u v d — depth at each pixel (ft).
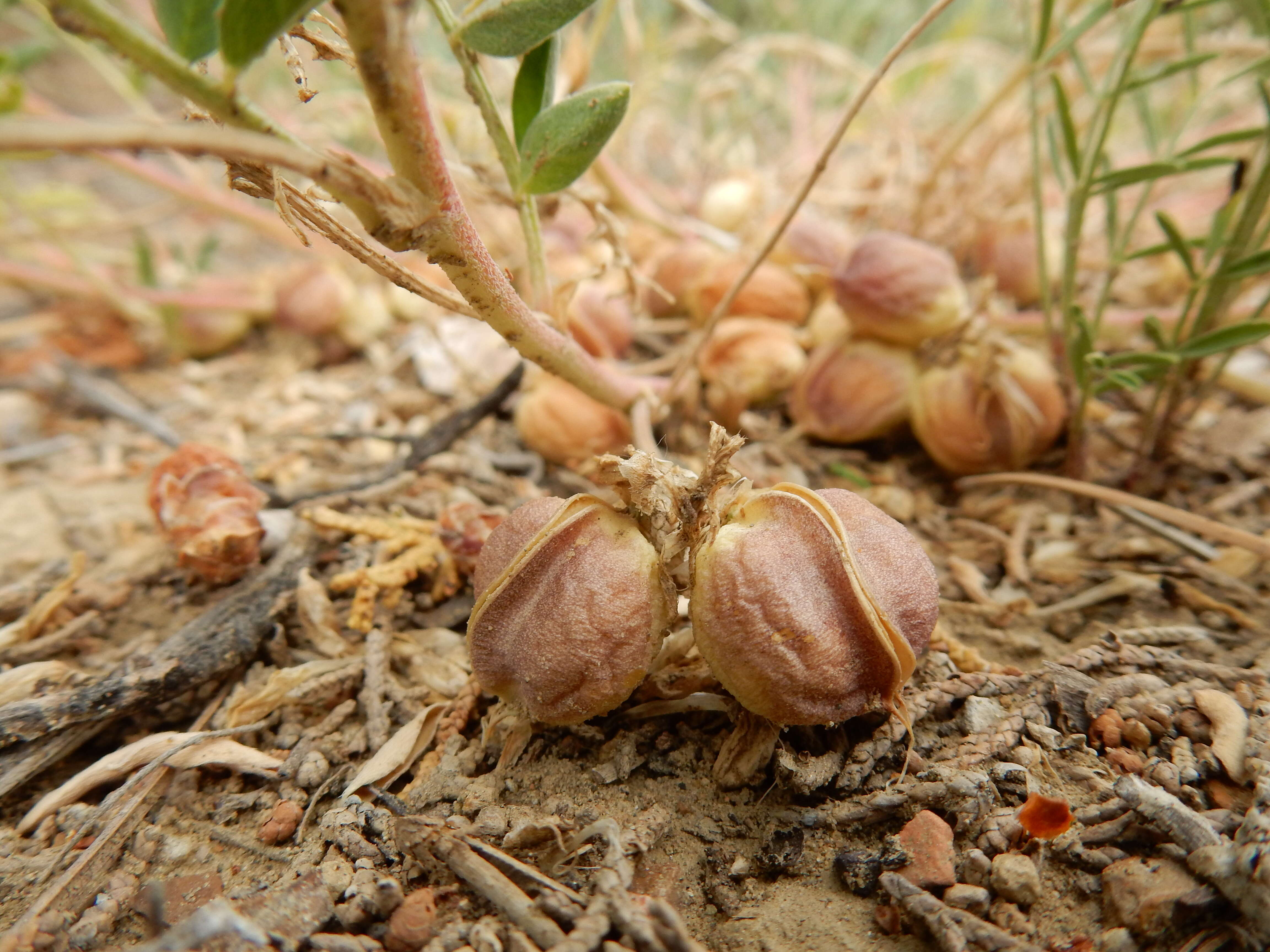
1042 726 0.24
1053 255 0.49
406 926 0.20
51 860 0.23
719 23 0.58
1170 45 0.54
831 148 0.29
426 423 0.45
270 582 0.31
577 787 0.24
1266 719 0.24
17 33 0.95
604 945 0.19
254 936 0.19
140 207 0.79
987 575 0.33
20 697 0.27
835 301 0.41
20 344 0.57
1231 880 0.19
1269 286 0.51
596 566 0.22
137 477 0.43
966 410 0.35
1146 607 0.30
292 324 0.51
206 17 0.18
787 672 0.21
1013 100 0.63
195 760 0.26
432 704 0.27
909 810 0.23
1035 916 0.20
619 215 0.50
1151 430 0.35
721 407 0.40
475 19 0.22
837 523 0.21
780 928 0.21
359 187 0.20
